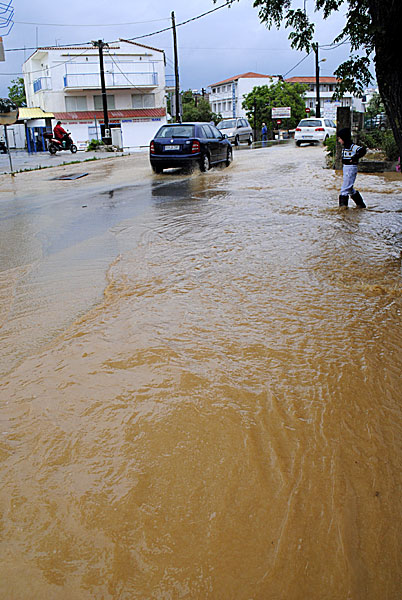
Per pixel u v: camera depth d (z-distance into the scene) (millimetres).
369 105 31594
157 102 51594
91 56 48250
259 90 58188
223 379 3283
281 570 1994
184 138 15102
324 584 1944
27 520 2230
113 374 3393
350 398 3066
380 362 3482
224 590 1916
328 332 3947
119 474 2482
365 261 5809
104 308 4535
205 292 4859
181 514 2246
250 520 2217
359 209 9078
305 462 2549
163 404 3033
